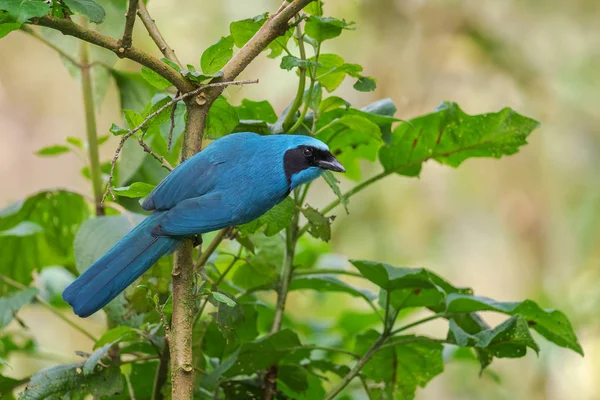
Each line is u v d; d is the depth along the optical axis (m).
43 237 10.69
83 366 8.18
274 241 9.12
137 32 21.11
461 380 16.72
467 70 22.38
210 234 12.01
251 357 8.42
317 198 21.50
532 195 22.59
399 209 21.83
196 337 8.70
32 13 6.51
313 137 8.42
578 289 21.42
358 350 9.42
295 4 7.47
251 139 8.11
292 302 15.62
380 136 8.50
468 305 8.30
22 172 23.06
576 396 18.81
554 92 22.86
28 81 23.20
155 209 7.56
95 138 10.40
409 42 22.25
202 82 7.36
